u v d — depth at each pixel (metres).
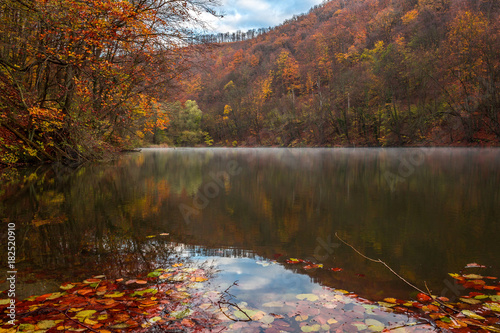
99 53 10.16
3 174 9.60
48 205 5.32
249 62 107.56
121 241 3.36
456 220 4.14
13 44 8.48
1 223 4.11
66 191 6.89
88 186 7.66
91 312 1.87
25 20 8.28
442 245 3.15
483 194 6.16
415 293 2.15
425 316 1.84
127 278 2.42
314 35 94.94
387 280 2.36
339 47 82.75
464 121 35.56
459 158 17.62
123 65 11.38
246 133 80.06
